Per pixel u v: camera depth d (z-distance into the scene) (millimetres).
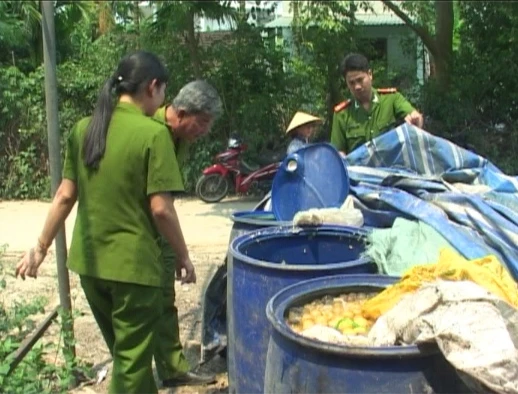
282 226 3725
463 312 2166
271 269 3072
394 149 4336
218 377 4316
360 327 2578
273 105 11398
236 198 10883
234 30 11570
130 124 3186
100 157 3184
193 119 3732
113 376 3332
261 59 11422
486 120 11648
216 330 4281
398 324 2285
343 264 3143
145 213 3207
